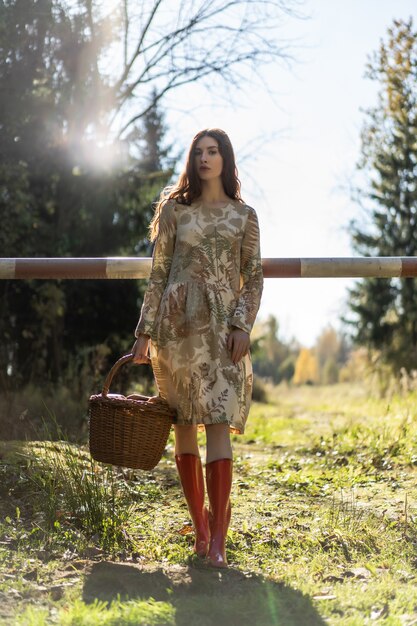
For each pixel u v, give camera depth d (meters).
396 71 18.06
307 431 10.15
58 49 13.38
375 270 4.80
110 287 14.84
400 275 4.83
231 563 3.74
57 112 13.19
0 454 5.12
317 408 17.59
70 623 2.76
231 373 3.70
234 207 3.85
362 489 5.57
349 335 27.02
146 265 4.77
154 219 3.99
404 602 3.09
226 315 3.75
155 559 3.78
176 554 3.82
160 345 3.76
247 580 3.41
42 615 2.83
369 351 26.41
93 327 15.05
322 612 2.98
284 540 4.12
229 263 3.80
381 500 5.15
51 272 4.78
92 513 4.22
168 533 4.26
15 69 12.30
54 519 4.16
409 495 5.31
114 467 5.70
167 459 6.97
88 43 13.54
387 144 23.41
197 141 3.86
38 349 13.65
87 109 13.98
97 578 3.33
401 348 23.69
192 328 3.70
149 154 15.39
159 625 2.78
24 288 13.56
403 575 3.54
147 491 5.23
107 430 3.71
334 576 3.51
